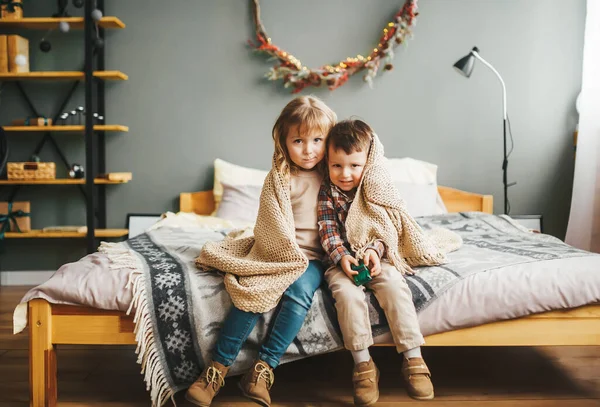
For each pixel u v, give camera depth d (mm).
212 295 1439
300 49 3293
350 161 1506
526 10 3264
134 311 1432
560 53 3277
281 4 3271
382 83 3295
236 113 3324
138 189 3350
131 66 3301
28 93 3289
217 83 3314
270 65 3305
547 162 3328
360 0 3264
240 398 1539
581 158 2967
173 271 1496
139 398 1544
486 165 3328
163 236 2168
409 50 3281
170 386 1406
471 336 1481
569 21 3266
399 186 2924
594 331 1496
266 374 1359
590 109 2922
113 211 3354
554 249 1788
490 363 1843
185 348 1408
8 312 2527
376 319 1438
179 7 3281
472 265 1557
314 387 1625
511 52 3281
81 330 1447
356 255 1467
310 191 1587
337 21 3275
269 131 3328
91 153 3027
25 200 3324
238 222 2754
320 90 3307
